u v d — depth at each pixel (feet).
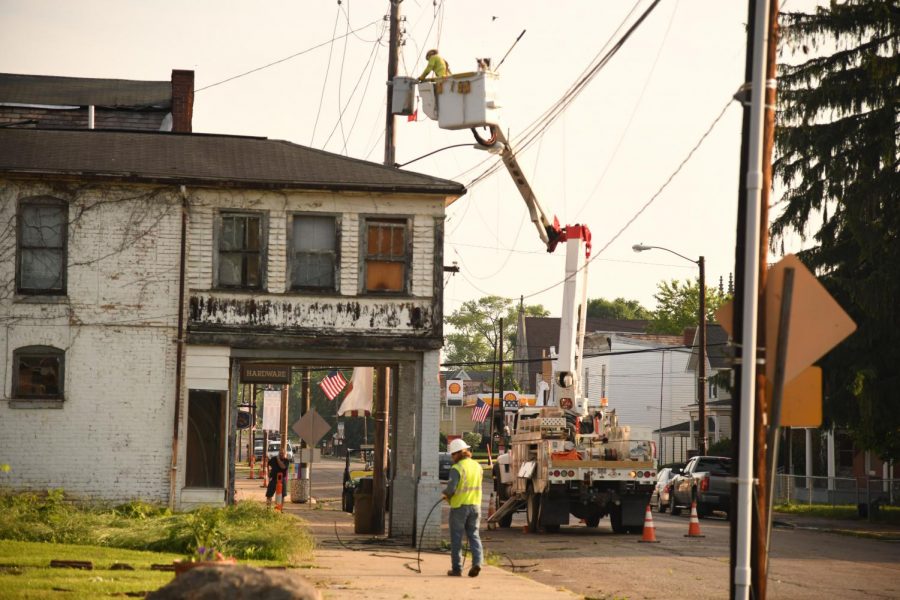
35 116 143.02
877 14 131.13
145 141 99.04
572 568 77.05
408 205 93.25
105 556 64.80
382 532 102.12
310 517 125.49
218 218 92.53
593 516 115.34
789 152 136.56
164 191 92.22
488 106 100.99
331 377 176.45
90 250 91.66
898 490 157.38
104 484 90.74
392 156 114.42
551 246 116.88
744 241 41.19
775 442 38.65
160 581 54.03
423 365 92.38
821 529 125.18
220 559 47.80
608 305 631.15
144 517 83.76
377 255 92.99
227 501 91.40
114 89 155.22
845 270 134.51
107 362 91.40
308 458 158.20
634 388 310.45
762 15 41.39
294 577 33.60
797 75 136.67
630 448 109.81
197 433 91.76
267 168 94.02
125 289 91.76
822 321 38.86
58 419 90.84
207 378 91.76
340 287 92.43
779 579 70.95
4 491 89.61
